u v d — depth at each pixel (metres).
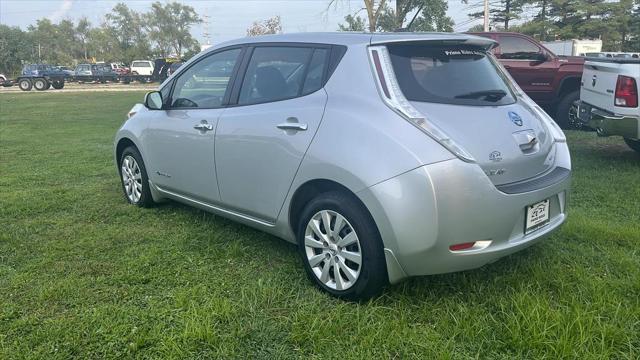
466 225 2.96
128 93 30.30
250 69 4.05
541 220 3.39
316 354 2.78
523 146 3.31
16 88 42.16
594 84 7.45
